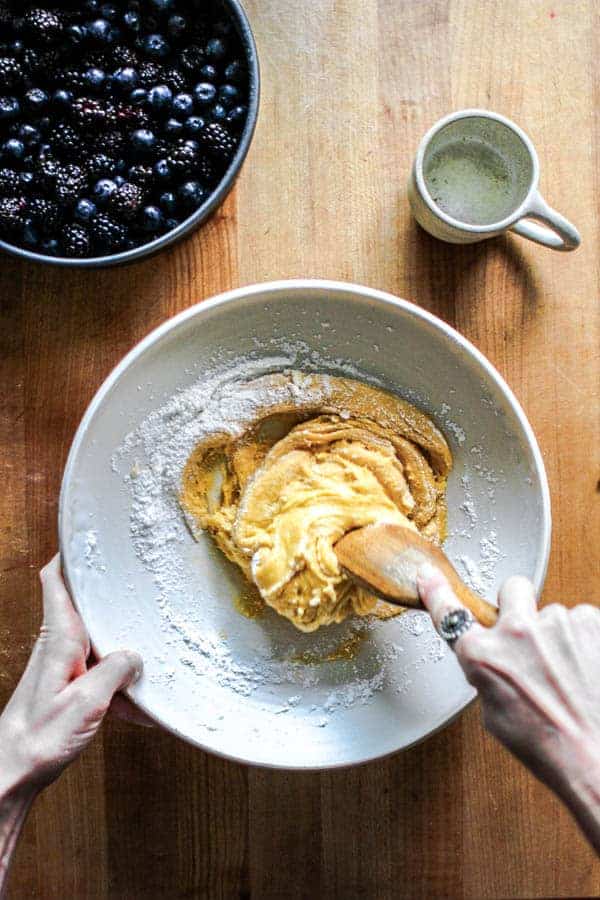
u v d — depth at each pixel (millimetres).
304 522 951
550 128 1023
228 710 992
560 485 1035
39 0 936
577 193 1027
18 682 1017
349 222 1016
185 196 936
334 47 1011
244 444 1011
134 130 933
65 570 892
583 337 1034
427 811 1050
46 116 939
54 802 1036
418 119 1016
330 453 997
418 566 812
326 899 1043
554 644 783
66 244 934
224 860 1042
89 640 927
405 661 996
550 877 1048
